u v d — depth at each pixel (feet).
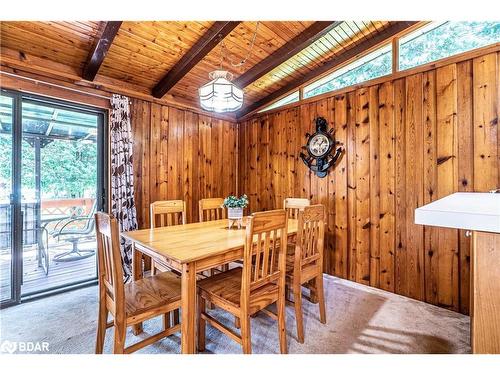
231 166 13.96
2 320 6.84
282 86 11.79
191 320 4.79
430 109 7.75
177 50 8.66
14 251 7.72
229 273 6.39
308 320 6.91
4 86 7.44
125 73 9.48
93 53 7.73
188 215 12.01
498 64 6.66
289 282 6.32
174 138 11.57
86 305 7.72
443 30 7.70
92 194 10.40
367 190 9.14
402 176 8.31
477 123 6.95
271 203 12.45
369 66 9.30
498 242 2.49
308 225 6.34
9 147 7.75
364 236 9.21
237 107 7.59
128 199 9.63
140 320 4.75
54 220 10.10
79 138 9.89
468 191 7.06
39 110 8.89
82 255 11.64
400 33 8.37
